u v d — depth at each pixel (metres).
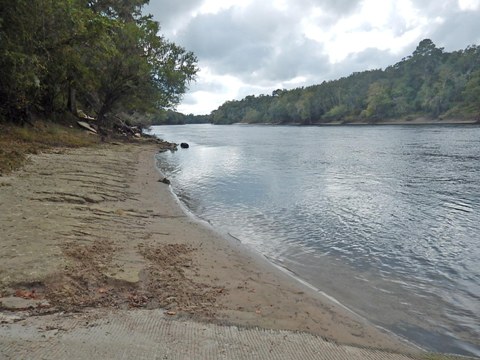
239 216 9.79
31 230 6.29
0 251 5.21
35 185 9.95
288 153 28.67
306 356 3.54
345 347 3.85
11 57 15.27
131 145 29.33
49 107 25.09
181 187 14.00
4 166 11.54
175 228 8.03
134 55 29.25
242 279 5.52
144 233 7.29
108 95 31.05
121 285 4.73
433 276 6.08
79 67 23.06
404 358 3.77
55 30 18.78
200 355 3.27
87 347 3.14
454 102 102.00
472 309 5.02
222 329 3.90
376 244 7.62
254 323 4.14
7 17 15.62
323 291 5.47
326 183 14.93
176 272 5.44
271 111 154.12
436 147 30.91
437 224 9.05
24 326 3.46
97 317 3.83
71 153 17.66
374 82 133.62
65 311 3.91
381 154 26.44
